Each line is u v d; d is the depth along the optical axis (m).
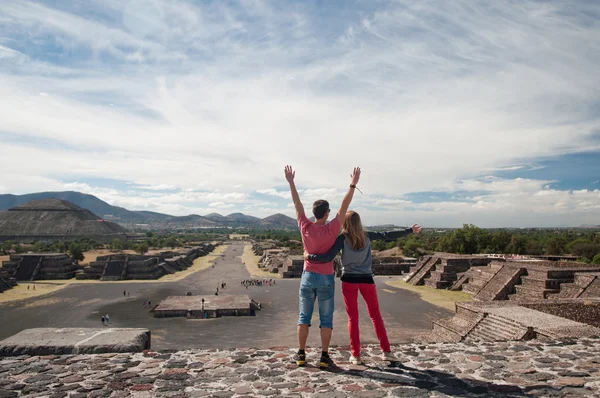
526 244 119.31
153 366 8.23
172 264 135.50
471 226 127.75
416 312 57.31
